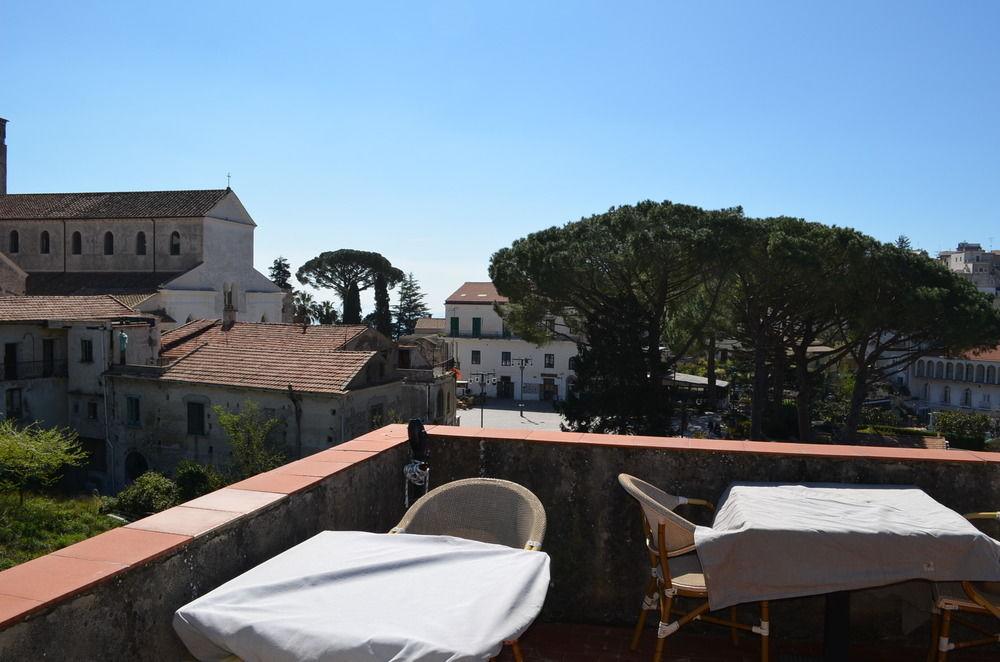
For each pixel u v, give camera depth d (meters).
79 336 30.33
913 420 54.19
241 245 51.03
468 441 5.04
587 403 30.48
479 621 2.38
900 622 4.47
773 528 3.45
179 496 22.98
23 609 2.10
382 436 5.20
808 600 4.58
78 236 49.78
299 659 2.21
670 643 4.52
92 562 2.51
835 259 26.67
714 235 25.81
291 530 3.58
